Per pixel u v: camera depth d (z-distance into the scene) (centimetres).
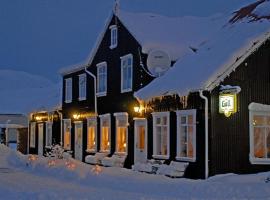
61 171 2369
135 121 2702
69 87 3700
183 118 2277
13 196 1553
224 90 2081
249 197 1566
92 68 3312
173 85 2319
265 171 2194
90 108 3309
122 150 2872
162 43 2717
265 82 2219
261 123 2211
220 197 1573
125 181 1991
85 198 1496
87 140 3322
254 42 2177
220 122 2116
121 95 2892
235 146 2138
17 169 2702
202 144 2112
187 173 2200
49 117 4028
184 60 2583
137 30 2769
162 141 2439
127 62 2856
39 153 4194
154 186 1839
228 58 2147
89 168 2425
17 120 5278
